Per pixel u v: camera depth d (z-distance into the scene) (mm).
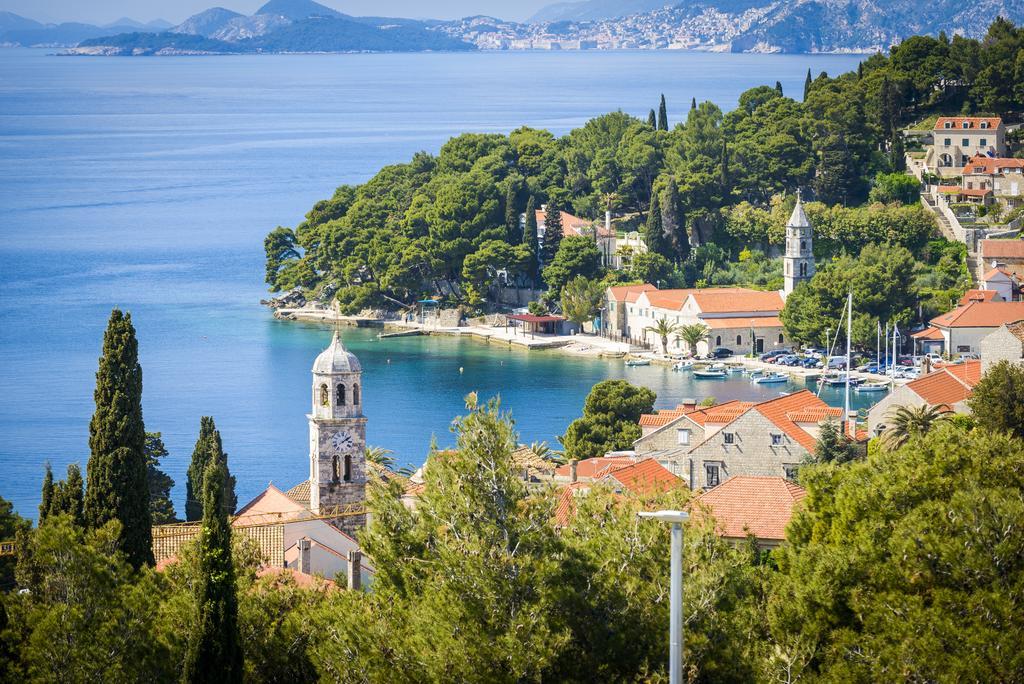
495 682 123500
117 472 182250
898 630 133625
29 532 150375
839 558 140750
